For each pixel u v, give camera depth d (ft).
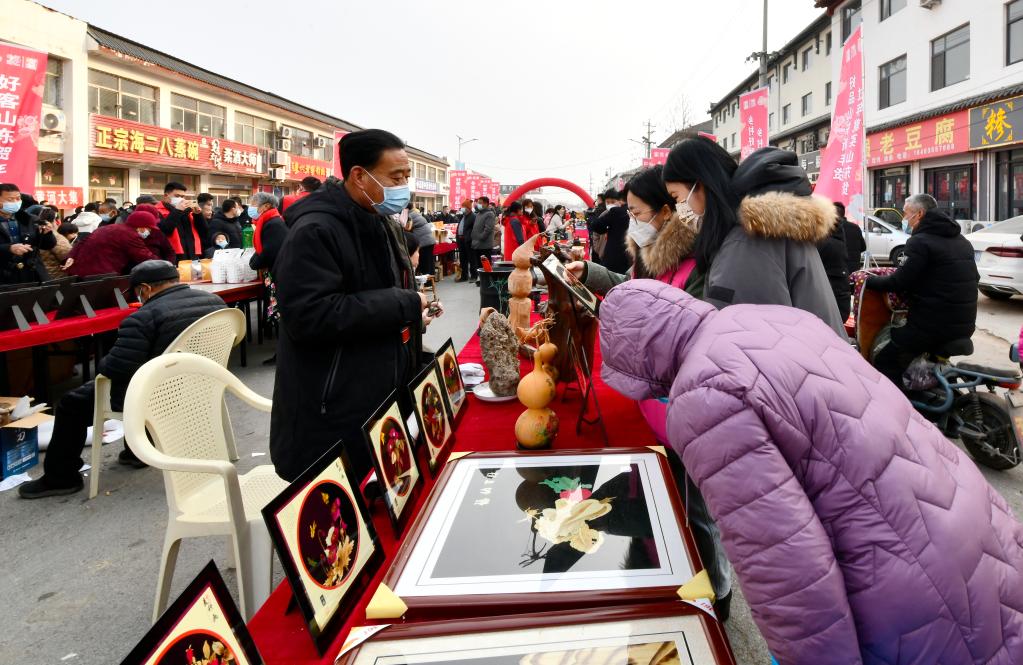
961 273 10.88
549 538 3.76
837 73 63.93
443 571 3.44
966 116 43.47
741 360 2.94
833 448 2.85
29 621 7.07
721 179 5.20
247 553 5.91
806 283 5.10
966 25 45.29
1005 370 10.77
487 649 2.86
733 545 2.86
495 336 7.48
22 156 19.93
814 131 76.18
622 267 22.57
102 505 10.06
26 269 18.40
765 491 2.74
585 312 6.43
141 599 7.48
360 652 2.87
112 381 10.09
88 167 55.31
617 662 2.75
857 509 2.84
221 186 73.92
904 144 51.08
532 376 5.56
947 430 11.43
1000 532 3.11
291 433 5.59
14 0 44.78
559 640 2.89
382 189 5.61
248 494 6.88
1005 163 42.60
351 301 5.32
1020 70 40.37
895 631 2.78
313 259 5.25
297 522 3.20
